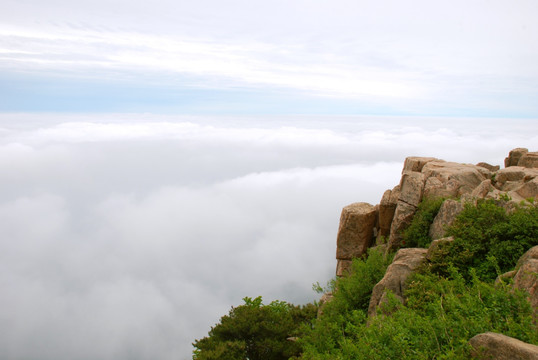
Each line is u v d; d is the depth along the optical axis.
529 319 6.76
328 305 15.36
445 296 8.98
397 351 7.14
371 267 16.03
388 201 20.12
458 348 6.34
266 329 22.23
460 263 12.06
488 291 8.53
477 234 12.30
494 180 19.47
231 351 21.00
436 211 16.98
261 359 22.16
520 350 5.49
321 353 12.22
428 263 12.66
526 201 14.37
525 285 8.20
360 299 14.84
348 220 21.23
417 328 7.74
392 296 9.91
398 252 14.14
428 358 6.77
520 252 11.12
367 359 7.50
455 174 18.89
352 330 10.62
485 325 6.95
